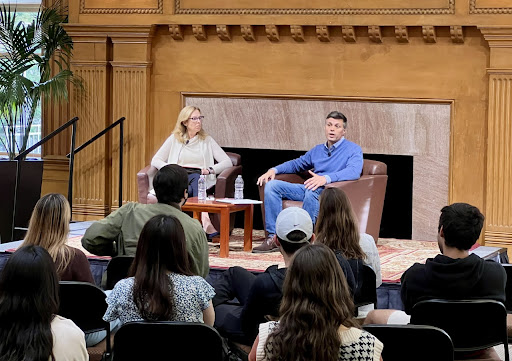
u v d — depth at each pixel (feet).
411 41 24.45
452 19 23.57
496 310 10.80
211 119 26.71
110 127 26.25
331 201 12.82
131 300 10.39
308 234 11.12
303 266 7.61
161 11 26.25
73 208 27.84
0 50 31.14
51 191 29.55
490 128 23.65
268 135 26.25
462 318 10.85
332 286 7.58
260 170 26.89
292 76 25.64
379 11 24.22
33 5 30.89
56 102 27.84
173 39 26.66
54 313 8.13
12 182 25.88
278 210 21.75
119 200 26.96
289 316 7.59
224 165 23.40
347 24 24.53
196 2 25.93
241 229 26.25
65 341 7.96
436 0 23.76
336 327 7.56
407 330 9.49
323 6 24.73
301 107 25.81
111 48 27.32
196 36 26.20
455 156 24.34
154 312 10.21
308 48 25.43
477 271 11.05
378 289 18.08
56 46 28.14
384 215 25.85
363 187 22.09
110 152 27.55
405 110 24.80
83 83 27.40
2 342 7.75
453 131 24.29
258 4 25.35
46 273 7.88
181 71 26.66
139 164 27.02
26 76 31.32
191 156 23.59
